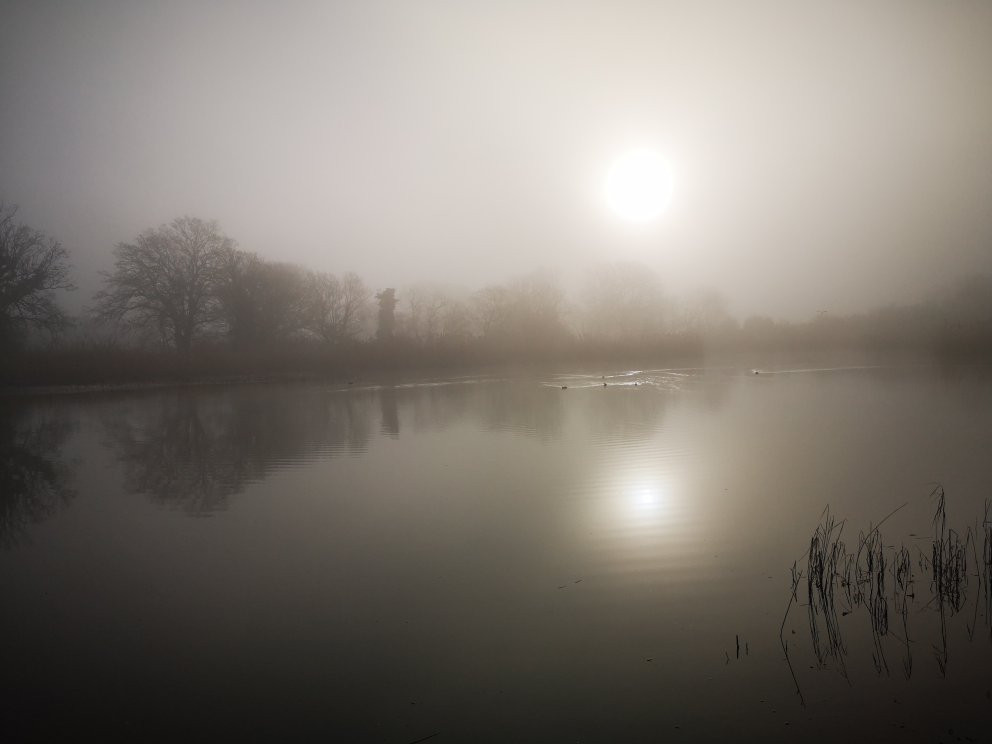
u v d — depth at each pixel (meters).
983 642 7.22
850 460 15.89
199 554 11.17
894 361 51.03
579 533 11.32
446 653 7.41
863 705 6.20
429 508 13.27
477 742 5.84
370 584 9.48
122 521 13.37
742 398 29.78
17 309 42.19
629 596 8.70
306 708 6.45
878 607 7.97
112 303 49.16
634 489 13.98
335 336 59.53
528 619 8.16
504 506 13.16
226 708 6.52
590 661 7.12
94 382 44.00
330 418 28.00
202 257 51.72
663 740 5.79
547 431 22.30
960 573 8.87
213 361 49.06
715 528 11.26
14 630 8.41
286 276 56.06
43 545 11.92
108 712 6.51
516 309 62.31
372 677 6.98
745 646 7.32
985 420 21.17
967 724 5.89
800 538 10.66
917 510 11.83
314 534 11.97
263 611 8.74
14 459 20.53
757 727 5.94
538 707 6.33
